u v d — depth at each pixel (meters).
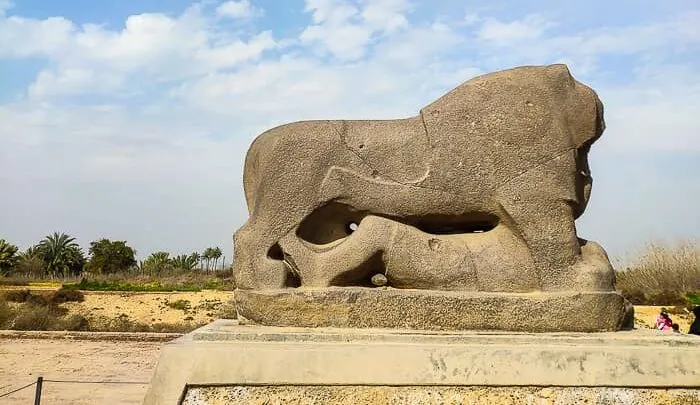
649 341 3.23
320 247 3.75
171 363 3.01
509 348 3.09
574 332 3.42
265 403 2.98
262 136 3.95
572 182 3.70
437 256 3.62
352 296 3.46
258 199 3.77
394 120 3.87
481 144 3.72
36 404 5.50
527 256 3.61
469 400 3.01
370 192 3.72
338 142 3.77
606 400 3.04
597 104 3.84
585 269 3.58
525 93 3.77
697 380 3.09
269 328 3.43
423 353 3.05
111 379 8.81
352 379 3.01
